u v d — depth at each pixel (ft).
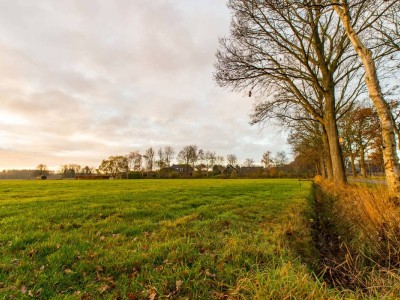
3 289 11.47
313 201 46.65
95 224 24.29
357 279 12.94
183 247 16.63
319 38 53.52
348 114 93.97
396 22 46.32
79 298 10.98
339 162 51.44
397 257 13.91
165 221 25.67
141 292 11.63
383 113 21.57
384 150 21.22
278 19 46.24
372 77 22.38
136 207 34.71
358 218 19.62
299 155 177.17
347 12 23.84
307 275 11.85
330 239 22.31
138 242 18.51
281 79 53.78
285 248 16.48
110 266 14.14
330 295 10.42
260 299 10.20
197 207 36.29
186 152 363.35
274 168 290.35
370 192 21.15
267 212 31.91
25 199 46.26
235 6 46.73
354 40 23.41
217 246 17.33
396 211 17.08
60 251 16.14
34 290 11.58
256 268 13.46
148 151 359.66
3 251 16.37
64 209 32.22
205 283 12.27
